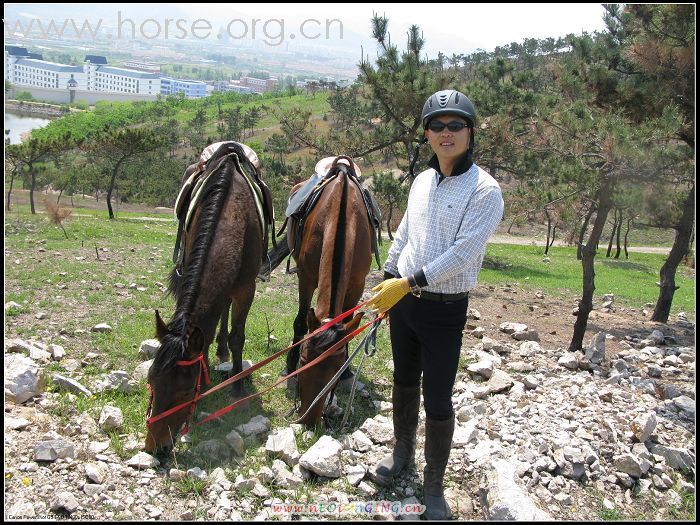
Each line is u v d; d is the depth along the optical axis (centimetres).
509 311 1036
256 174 538
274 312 803
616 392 547
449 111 316
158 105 11212
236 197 461
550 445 421
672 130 775
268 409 480
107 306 735
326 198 494
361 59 1359
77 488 344
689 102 957
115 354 567
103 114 9781
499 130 1197
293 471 379
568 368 641
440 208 333
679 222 1033
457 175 332
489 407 498
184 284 399
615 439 443
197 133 8681
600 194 801
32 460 363
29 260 1006
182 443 411
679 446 449
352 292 497
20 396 431
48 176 4906
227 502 344
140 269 1014
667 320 1110
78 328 629
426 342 342
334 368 401
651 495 386
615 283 1822
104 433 412
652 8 923
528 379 561
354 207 478
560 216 1014
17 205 3412
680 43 928
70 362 530
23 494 332
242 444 402
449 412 345
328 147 1474
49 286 806
